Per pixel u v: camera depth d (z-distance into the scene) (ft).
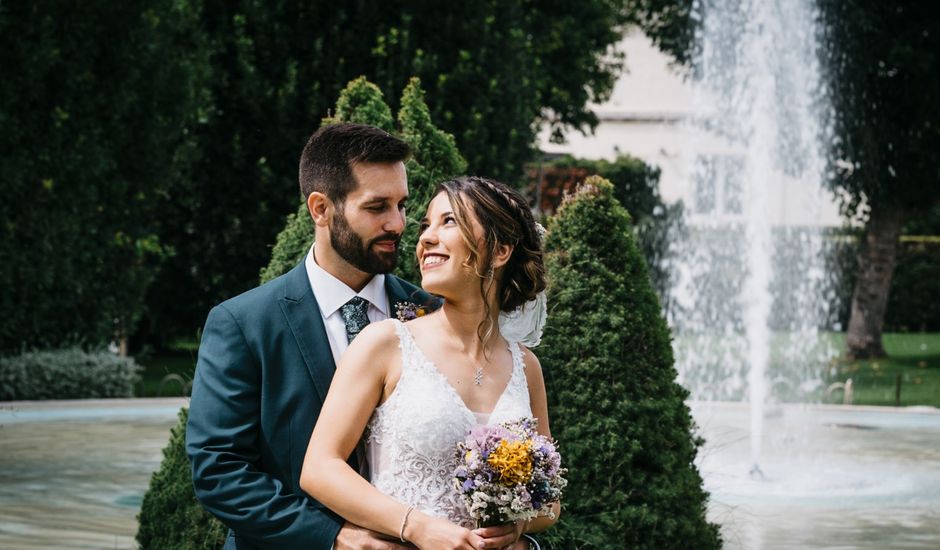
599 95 76.64
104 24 39.70
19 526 19.21
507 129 48.49
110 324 42.34
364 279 9.92
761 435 32.96
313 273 9.82
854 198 64.49
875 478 26.08
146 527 13.79
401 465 8.87
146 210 42.91
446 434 8.86
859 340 67.36
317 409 9.34
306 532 8.75
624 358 13.88
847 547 19.17
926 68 57.72
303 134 47.11
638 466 13.73
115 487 22.80
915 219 86.12
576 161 78.79
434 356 9.15
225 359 9.33
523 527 8.99
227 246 48.75
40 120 38.58
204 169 47.91
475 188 9.30
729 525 20.72
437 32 47.21
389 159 9.52
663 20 70.08
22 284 38.88
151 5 41.27
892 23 59.72
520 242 9.50
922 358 67.46
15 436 29.17
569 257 14.17
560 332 13.84
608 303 13.94
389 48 46.60
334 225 9.55
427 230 9.37
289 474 9.24
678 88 107.65
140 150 42.11
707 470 26.61
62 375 38.01
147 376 53.36
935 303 83.25
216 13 47.19
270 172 47.44
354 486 8.64
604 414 13.62
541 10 66.08
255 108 46.93
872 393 53.06
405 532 8.50
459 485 8.57
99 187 40.88
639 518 13.30
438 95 46.68
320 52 46.73
